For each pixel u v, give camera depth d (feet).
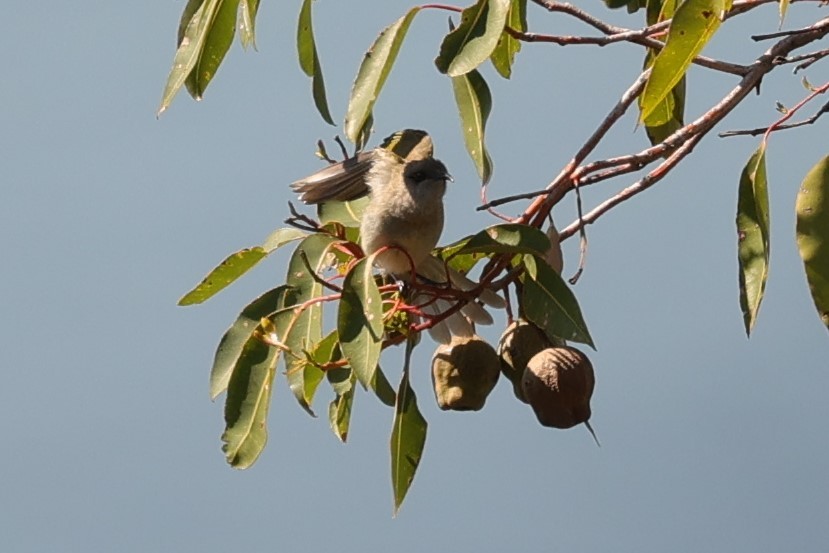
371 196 27.02
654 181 25.55
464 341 25.89
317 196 27.22
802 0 26.32
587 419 24.85
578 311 24.39
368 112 25.27
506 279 25.26
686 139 25.43
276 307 26.32
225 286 27.30
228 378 25.99
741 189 24.71
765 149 24.75
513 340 25.66
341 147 27.04
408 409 25.52
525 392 24.98
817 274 23.80
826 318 23.65
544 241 24.06
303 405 26.16
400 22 25.50
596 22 25.77
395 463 25.45
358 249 26.91
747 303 24.22
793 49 25.45
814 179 24.09
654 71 23.30
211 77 28.60
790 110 24.98
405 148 28.09
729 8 22.94
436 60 24.00
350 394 26.58
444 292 24.91
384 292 25.81
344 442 26.61
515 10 30.01
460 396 25.54
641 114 23.59
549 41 25.34
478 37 23.99
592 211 25.79
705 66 25.85
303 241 26.63
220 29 28.48
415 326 24.85
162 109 28.17
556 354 24.89
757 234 24.45
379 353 22.31
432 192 26.30
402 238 26.37
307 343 25.76
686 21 23.04
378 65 25.48
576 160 25.13
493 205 24.70
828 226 23.88
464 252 24.44
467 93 26.08
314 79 27.63
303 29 27.53
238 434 25.54
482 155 25.73
